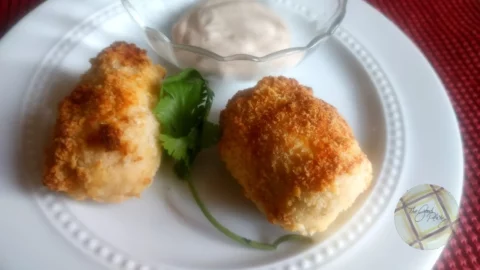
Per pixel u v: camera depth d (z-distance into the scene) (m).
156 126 0.19
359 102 0.23
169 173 0.20
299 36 0.24
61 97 0.21
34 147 0.19
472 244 0.19
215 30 0.22
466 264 0.19
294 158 0.17
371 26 0.25
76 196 0.18
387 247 0.18
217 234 0.18
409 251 0.18
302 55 0.22
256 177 0.18
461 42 0.26
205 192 0.19
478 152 0.22
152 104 0.19
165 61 0.23
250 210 0.19
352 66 0.24
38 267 0.16
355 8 0.26
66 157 0.17
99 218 0.18
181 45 0.21
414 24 0.27
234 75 0.22
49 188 0.18
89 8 0.24
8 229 0.17
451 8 0.28
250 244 0.18
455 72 0.25
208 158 0.20
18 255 0.16
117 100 0.18
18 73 0.21
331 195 0.17
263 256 0.18
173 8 0.25
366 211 0.19
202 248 0.18
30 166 0.19
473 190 0.21
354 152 0.18
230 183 0.20
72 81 0.22
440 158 0.20
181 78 0.20
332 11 0.24
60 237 0.17
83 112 0.18
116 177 0.17
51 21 0.23
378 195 0.19
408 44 0.25
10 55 0.22
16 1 0.25
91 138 0.17
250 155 0.18
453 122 0.22
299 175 0.17
